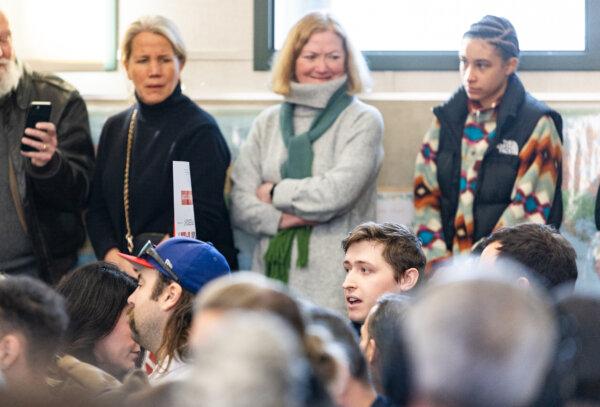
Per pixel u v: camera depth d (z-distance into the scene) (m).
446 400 1.78
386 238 4.57
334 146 6.25
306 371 2.17
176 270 4.12
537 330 1.78
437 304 1.80
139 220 6.22
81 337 4.18
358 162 6.16
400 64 6.77
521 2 6.83
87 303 4.19
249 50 6.78
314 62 6.28
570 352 2.40
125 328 4.22
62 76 6.84
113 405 2.18
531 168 6.12
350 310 4.59
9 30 6.39
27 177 6.34
